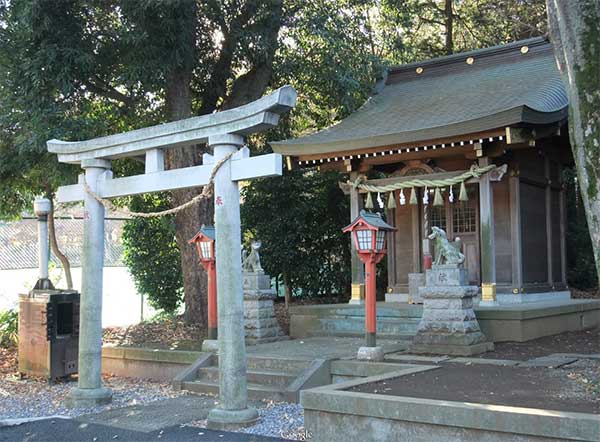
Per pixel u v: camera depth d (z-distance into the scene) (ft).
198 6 43.37
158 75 40.34
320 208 56.90
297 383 27.48
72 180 40.32
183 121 25.46
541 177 44.65
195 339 39.96
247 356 31.42
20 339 36.01
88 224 28.89
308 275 57.36
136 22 39.01
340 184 44.57
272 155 23.13
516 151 40.73
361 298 42.86
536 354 30.19
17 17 37.01
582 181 18.07
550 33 19.90
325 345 34.99
